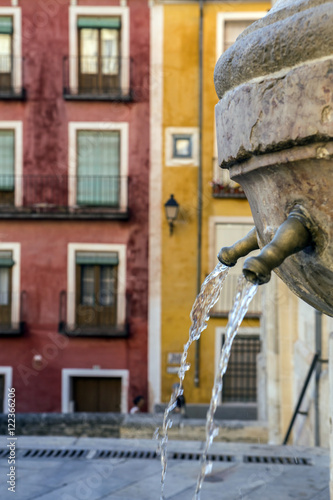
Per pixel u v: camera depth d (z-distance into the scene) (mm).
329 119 1659
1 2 18234
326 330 7645
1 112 18375
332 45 1657
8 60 18438
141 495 5133
